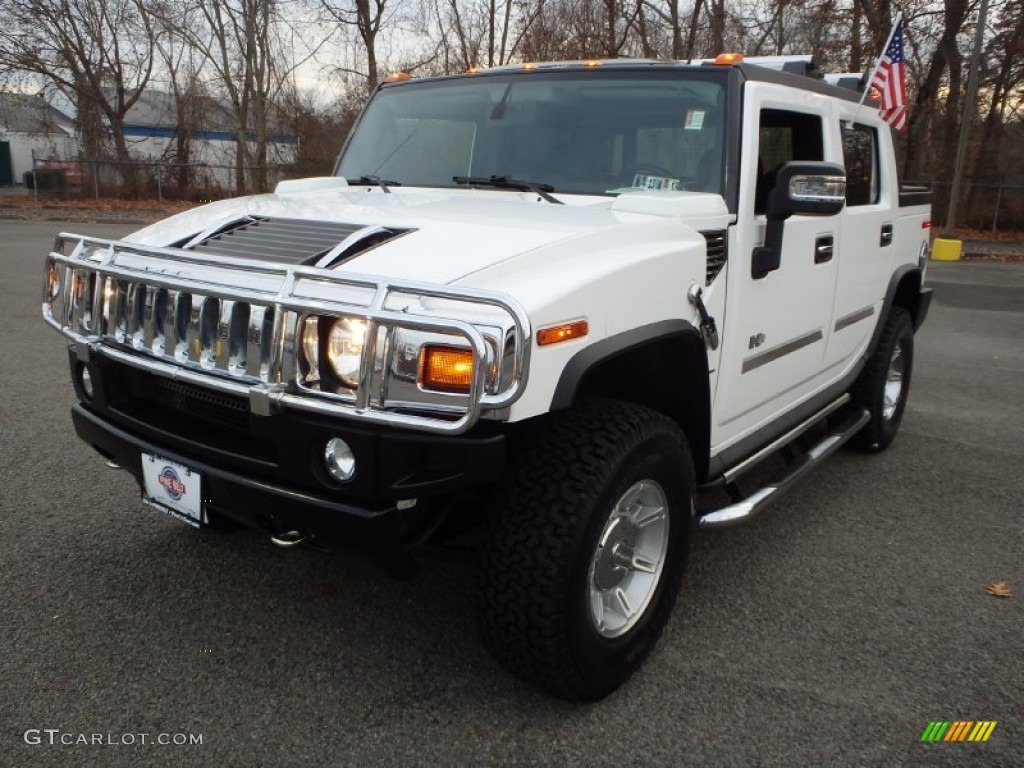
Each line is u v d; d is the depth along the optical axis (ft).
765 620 10.89
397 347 7.34
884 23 64.64
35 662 9.32
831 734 8.70
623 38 70.85
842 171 10.25
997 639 10.61
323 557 11.99
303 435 7.73
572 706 9.00
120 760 7.91
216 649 9.72
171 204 90.48
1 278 35.12
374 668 9.50
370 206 10.39
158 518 12.97
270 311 7.82
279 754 8.10
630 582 9.49
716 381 10.73
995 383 24.27
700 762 8.23
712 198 10.34
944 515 14.55
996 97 78.59
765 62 14.28
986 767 8.27
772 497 11.48
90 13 94.89
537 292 7.59
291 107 95.20
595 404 9.02
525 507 8.15
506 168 12.07
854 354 15.81
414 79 13.98
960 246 61.31
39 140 119.03
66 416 17.43
